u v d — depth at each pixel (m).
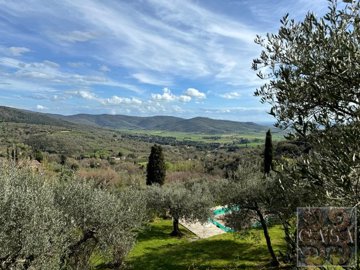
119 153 110.50
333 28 4.46
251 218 19.75
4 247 7.78
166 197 29.72
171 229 31.97
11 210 8.09
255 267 18.33
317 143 4.24
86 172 52.97
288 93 4.64
